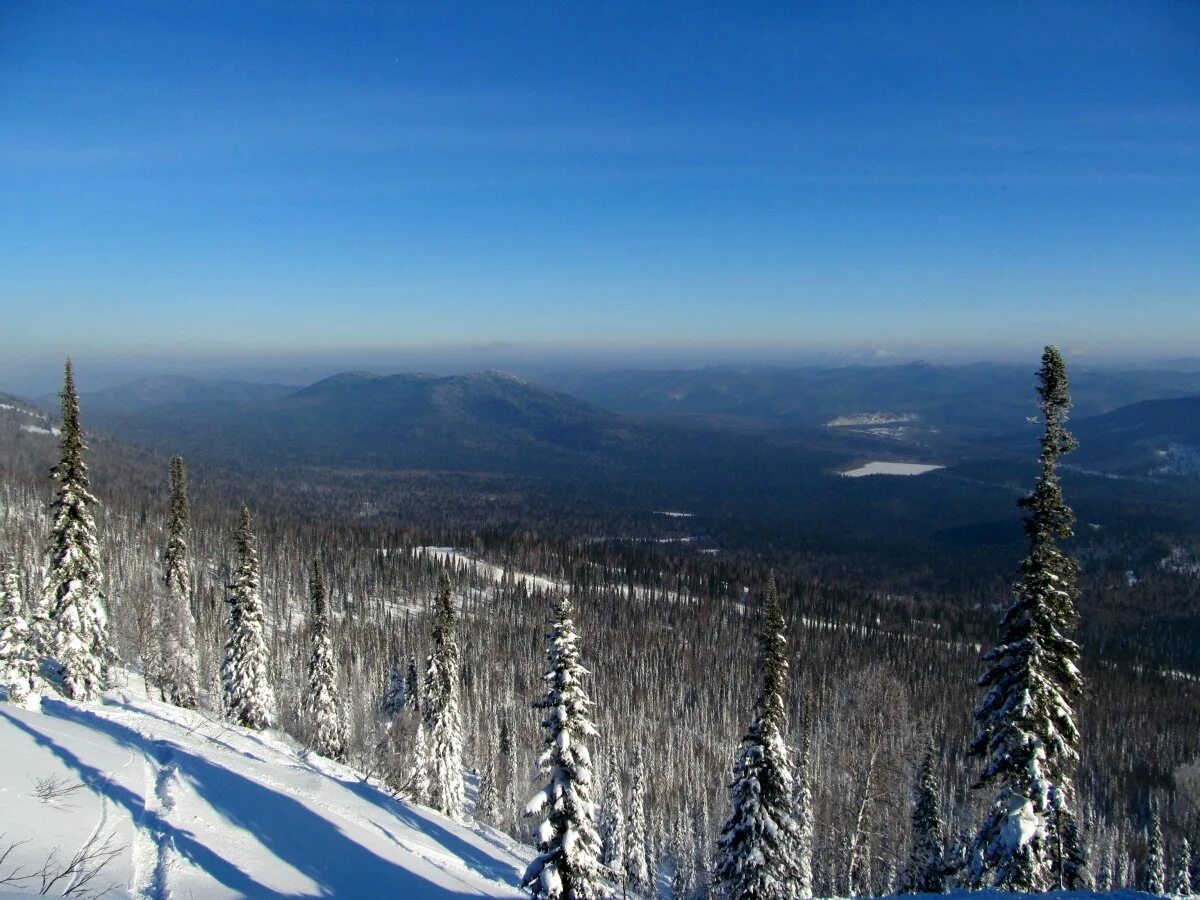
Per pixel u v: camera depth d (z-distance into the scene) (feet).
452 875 101.45
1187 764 327.88
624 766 263.70
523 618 499.51
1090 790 296.71
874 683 297.12
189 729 147.64
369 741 219.61
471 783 271.08
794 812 153.07
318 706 197.67
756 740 105.50
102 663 176.76
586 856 89.66
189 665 209.05
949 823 208.64
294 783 120.88
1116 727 371.35
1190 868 196.65
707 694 393.91
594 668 412.98
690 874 223.30
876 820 169.07
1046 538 84.48
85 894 57.57
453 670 193.06
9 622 147.33
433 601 527.81
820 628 511.40
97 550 171.94
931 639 495.00
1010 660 84.69
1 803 71.00
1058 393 83.35
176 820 82.74
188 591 232.94
